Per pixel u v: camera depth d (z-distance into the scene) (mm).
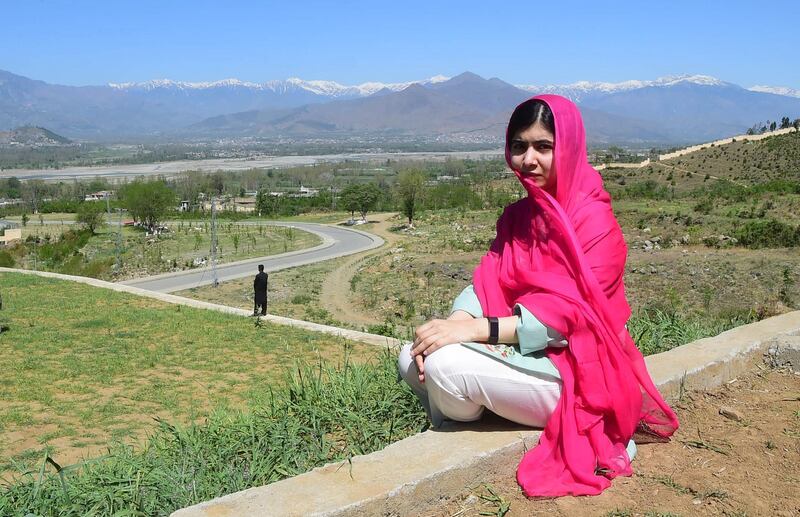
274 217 83875
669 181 71500
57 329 15250
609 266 2559
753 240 31375
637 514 2299
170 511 2988
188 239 59969
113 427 8875
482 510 2352
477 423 2805
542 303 2492
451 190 79250
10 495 3506
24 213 86188
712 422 3193
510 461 2582
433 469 2396
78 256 46625
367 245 52250
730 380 3777
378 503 2221
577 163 2613
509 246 2781
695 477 2590
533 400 2557
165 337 14625
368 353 12539
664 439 2971
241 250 51812
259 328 15547
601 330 2482
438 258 38062
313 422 3600
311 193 145875
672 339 5242
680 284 23766
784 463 2699
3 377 11352
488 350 2572
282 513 2100
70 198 118562
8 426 8875
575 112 2617
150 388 10805
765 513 2303
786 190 51250
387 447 2600
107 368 12000
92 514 3119
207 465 3387
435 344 2598
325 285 33906
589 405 2510
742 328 4332
